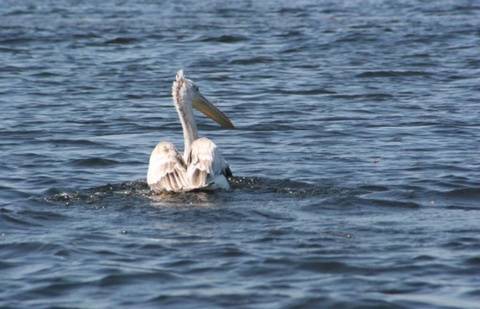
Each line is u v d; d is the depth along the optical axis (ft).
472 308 33.24
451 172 54.49
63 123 71.72
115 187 51.11
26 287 35.68
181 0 169.99
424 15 142.41
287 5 160.15
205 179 48.42
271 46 114.01
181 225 42.96
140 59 105.50
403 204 47.09
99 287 35.55
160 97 83.51
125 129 69.77
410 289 34.96
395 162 57.47
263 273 36.73
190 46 114.73
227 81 91.76
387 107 77.41
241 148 62.85
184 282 35.88
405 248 39.42
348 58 104.42
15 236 41.86
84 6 160.76
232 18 142.10
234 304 33.71
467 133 66.49
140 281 36.06
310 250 39.14
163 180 49.19
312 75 94.17
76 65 101.71
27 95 84.43
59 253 39.34
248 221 43.45
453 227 42.55
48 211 46.06
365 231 41.86
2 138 66.18
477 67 97.60
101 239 41.16
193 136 53.06
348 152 60.75
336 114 74.69
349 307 33.40
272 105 78.95
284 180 51.98
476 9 149.28
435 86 87.45
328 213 45.11
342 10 150.92
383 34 122.42
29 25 134.51
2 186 52.16
